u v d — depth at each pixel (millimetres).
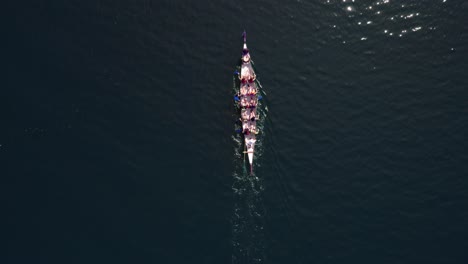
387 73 71375
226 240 65062
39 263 62969
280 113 69938
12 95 70062
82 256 63438
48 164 67625
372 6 73875
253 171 67562
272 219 66125
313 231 65625
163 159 68312
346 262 64312
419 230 65500
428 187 67000
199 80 71375
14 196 65938
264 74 71500
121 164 68000
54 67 71375
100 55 72062
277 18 73938
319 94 70750
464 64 71250
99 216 65438
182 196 66812
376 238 65312
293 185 67312
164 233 65000
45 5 74000
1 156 67688
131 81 71250
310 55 72312
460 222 65562
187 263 63719
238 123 69688
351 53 72312
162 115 70000
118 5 74125
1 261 62875
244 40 72938
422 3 73625
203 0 74312
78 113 69750
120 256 63625
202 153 68625
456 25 72688
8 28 72812
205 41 72938
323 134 69125
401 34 72750
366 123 69438
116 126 69500
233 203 66625
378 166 67938
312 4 74250
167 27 73438
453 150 68125
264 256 64625
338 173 67750
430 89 70500
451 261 64125
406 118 69500
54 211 65438
